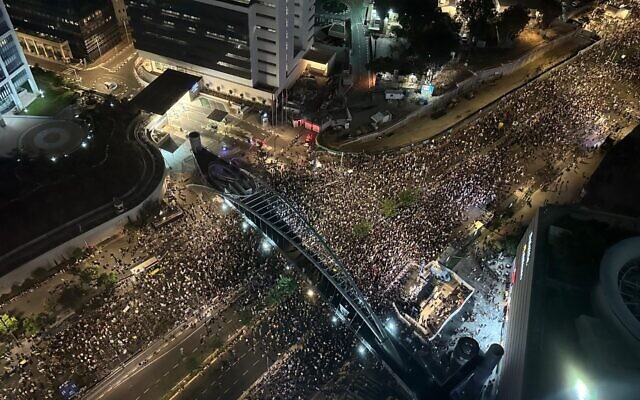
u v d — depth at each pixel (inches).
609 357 2883.9
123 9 6535.4
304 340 3754.9
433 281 4099.4
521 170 5103.3
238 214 4542.3
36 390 3412.9
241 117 5689.0
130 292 3969.0
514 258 4325.8
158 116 5418.3
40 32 6254.9
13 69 5354.3
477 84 6333.7
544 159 5236.2
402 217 4539.9
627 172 4992.6
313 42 6476.4
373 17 6860.2
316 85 6087.6
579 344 3009.4
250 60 5447.8
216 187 4662.9
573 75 6382.9
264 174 4970.5
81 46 6166.3
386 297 3978.8
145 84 6048.2
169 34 5654.5
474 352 3376.0
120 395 3472.0
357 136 5462.6
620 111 5836.6
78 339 3678.6
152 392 3491.6
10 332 3715.6
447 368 3634.4
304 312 3897.6
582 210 3809.1
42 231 4252.0
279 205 4426.7
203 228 4436.5
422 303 3976.4
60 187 4566.9
